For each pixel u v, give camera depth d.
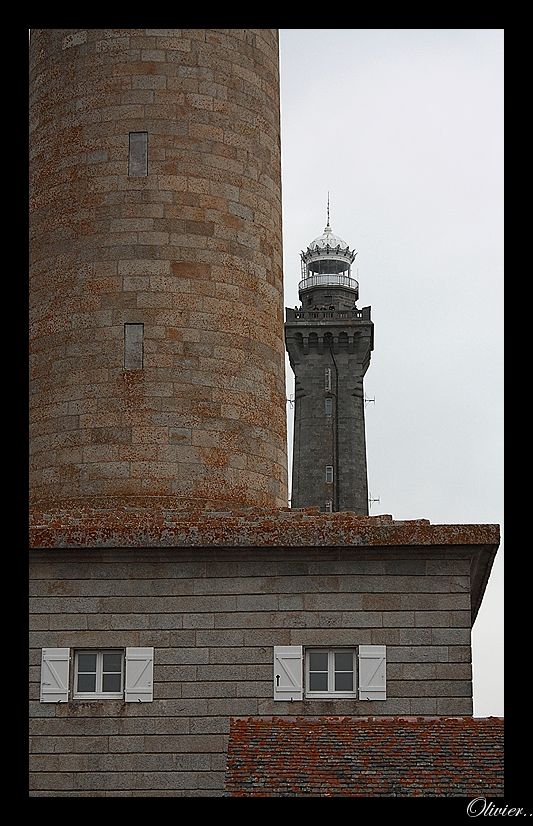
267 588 30.83
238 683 30.53
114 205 35.03
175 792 30.16
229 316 35.12
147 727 30.45
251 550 30.88
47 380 34.75
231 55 36.50
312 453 134.88
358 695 30.39
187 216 35.12
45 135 36.22
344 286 145.25
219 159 35.75
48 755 30.48
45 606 31.00
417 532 30.50
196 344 34.59
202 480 34.00
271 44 37.91
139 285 34.56
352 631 30.59
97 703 30.61
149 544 30.78
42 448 34.53
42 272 35.47
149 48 35.72
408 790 26.11
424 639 30.52
